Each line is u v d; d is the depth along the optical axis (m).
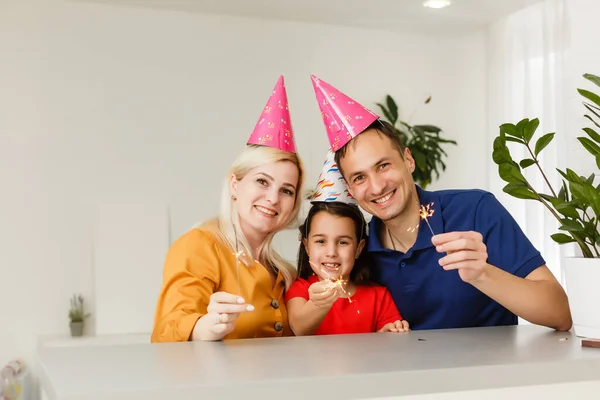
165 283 1.47
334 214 1.67
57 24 3.73
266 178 1.54
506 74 4.03
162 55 3.89
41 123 3.70
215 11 3.95
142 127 3.84
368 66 4.34
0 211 3.63
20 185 3.66
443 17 4.10
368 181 1.57
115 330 3.63
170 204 3.85
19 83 3.68
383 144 1.57
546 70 3.73
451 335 1.31
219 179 3.95
